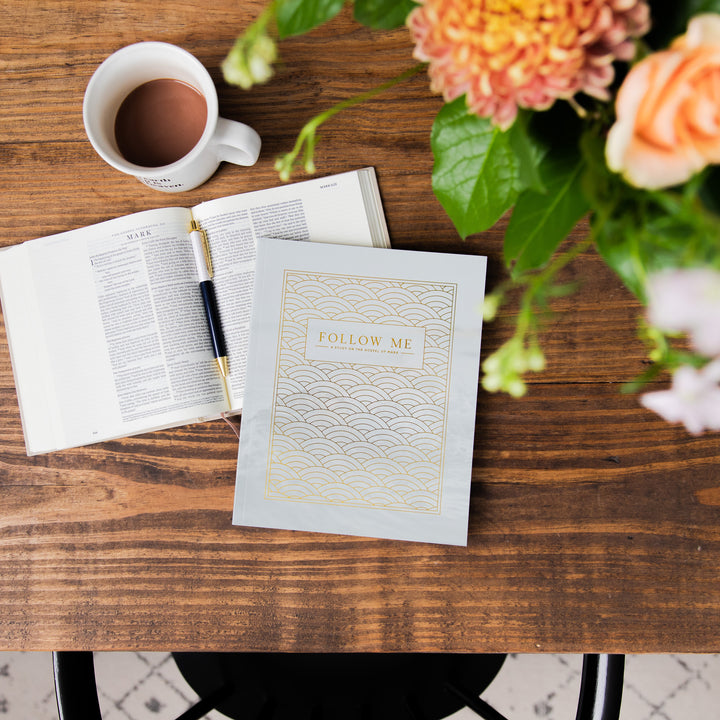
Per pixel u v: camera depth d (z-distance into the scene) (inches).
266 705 31.2
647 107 9.9
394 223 24.2
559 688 45.4
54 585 23.7
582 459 23.8
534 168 13.0
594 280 23.9
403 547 23.6
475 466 23.8
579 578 23.5
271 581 23.6
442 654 32.1
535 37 10.7
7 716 45.4
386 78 23.9
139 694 45.5
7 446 24.2
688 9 12.1
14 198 24.4
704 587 23.4
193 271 24.4
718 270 10.1
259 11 24.0
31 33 24.2
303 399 23.7
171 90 22.7
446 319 23.8
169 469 24.1
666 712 45.9
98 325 24.3
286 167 15.1
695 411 11.7
